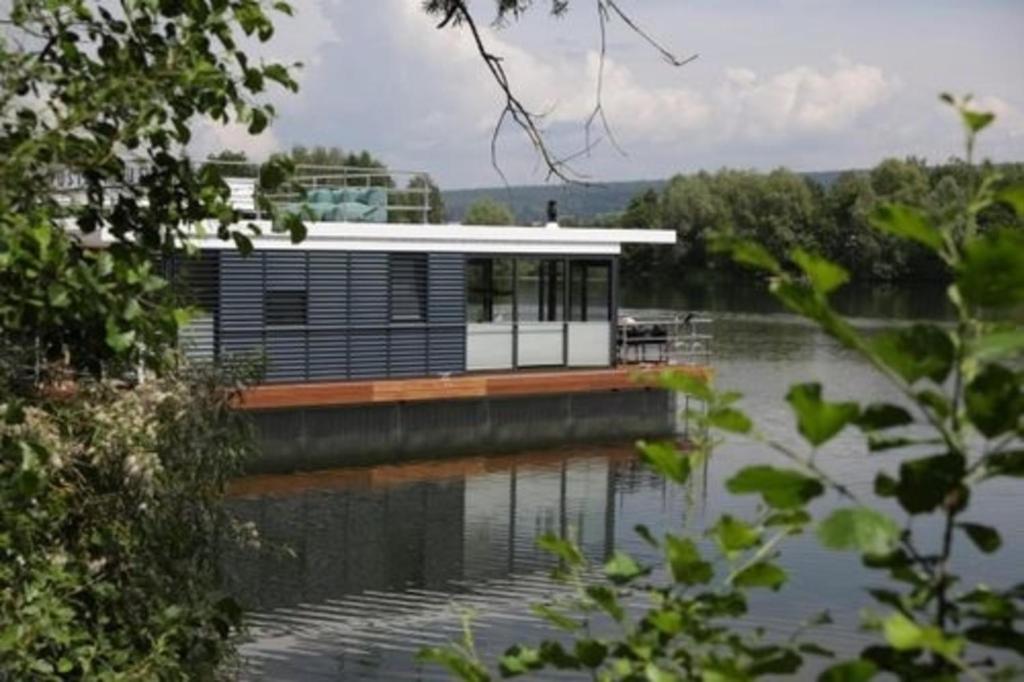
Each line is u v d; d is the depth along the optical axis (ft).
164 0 12.73
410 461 70.28
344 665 34.53
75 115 11.57
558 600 6.81
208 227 20.03
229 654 17.97
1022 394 4.40
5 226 10.64
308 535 51.57
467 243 76.48
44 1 12.30
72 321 12.80
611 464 69.56
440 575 45.32
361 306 73.00
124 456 15.88
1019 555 38.75
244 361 19.74
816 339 126.31
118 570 15.44
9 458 11.32
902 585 5.64
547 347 79.82
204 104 12.71
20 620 12.73
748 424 5.18
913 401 4.63
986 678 4.42
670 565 5.77
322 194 82.28
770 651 5.54
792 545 39.75
